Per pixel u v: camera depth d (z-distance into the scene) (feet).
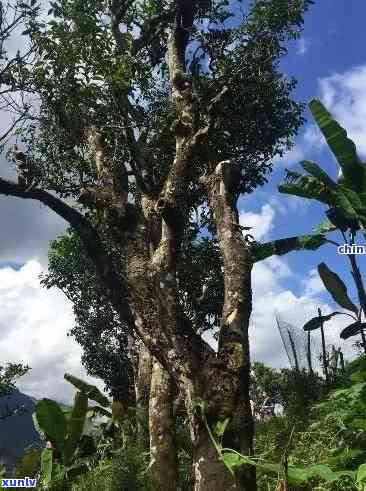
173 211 24.38
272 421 29.43
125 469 27.66
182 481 26.22
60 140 35.22
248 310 22.30
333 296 37.50
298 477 16.71
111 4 36.32
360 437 20.95
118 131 34.40
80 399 32.50
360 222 37.78
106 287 28.40
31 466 31.55
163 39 40.55
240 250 23.45
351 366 23.82
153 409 26.86
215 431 19.15
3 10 32.71
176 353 21.30
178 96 32.73
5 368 49.65
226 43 37.52
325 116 35.42
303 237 38.55
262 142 43.62
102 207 26.27
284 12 37.47
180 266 47.03
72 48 31.14
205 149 30.53
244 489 18.53
